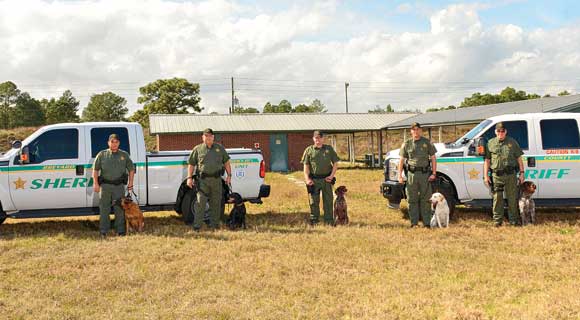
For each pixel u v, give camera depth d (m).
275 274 6.14
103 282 5.88
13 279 6.09
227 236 8.42
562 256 6.91
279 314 4.84
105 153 8.77
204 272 6.27
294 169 31.97
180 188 9.79
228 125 31.72
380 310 4.89
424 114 33.03
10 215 9.11
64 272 6.36
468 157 9.76
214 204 9.14
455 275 6.05
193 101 67.12
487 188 9.73
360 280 5.92
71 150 9.30
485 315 4.72
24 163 9.07
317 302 5.20
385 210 11.70
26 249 7.64
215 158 9.01
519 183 9.20
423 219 9.23
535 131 9.71
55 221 10.69
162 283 5.85
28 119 98.62
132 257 7.04
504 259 6.73
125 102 106.62
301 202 13.49
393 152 10.59
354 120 33.66
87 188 9.31
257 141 31.56
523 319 4.58
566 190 9.66
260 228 9.20
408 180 9.25
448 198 9.71
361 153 45.22
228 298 5.35
